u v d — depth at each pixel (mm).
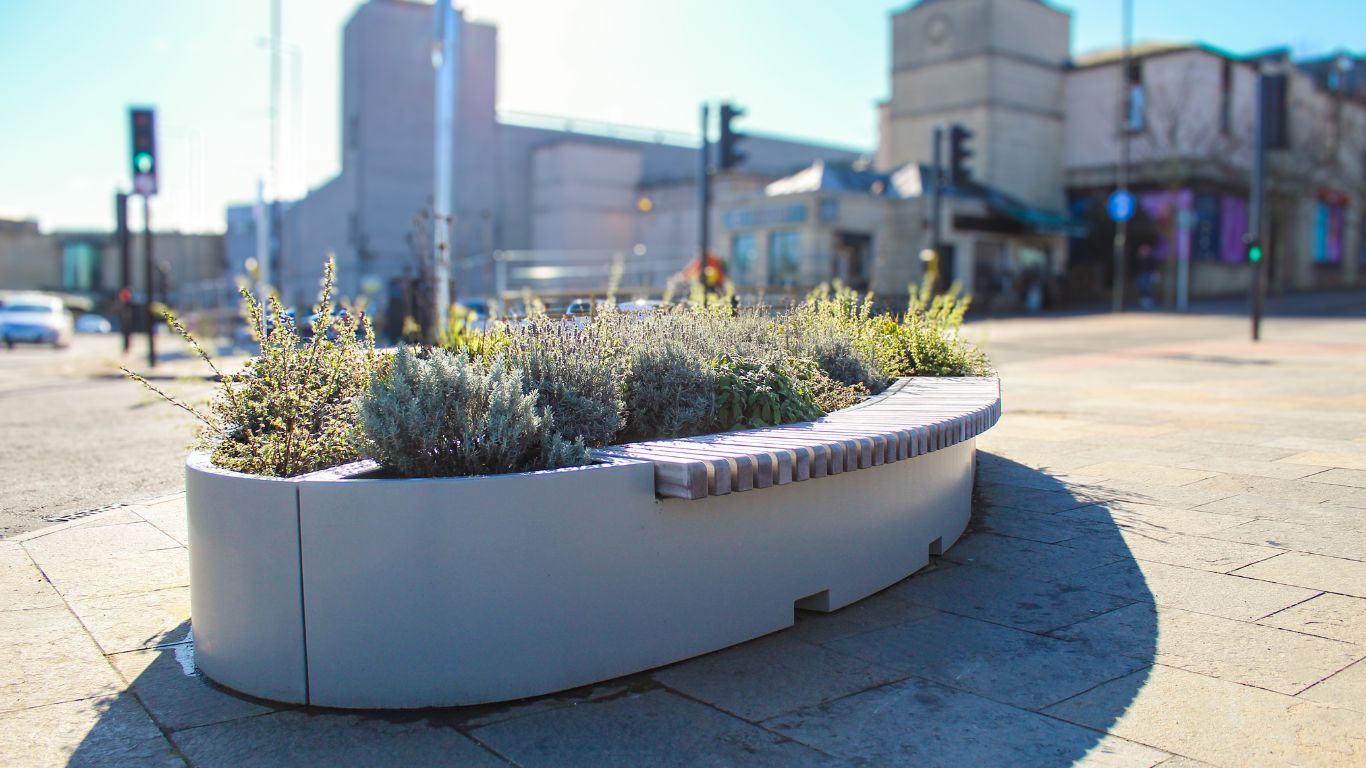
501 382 4871
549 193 55094
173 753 3934
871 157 67500
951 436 5855
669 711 4258
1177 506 7223
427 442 4570
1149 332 26234
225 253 81875
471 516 4234
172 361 26062
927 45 47938
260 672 4406
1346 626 4953
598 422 5277
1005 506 7508
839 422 5883
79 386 19750
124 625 5402
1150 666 4609
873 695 4391
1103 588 5684
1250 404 11977
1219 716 4090
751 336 7375
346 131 57562
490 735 4051
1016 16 46719
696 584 4809
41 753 3936
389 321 20484
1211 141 45125
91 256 90500
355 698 4281
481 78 56219
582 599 4457
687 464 4422
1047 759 3797
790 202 38156
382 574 4223
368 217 54562
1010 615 5348
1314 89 51500
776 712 4238
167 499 8359
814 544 5348
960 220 40281
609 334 6473
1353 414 10945
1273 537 6395
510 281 52406
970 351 10188
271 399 5234
